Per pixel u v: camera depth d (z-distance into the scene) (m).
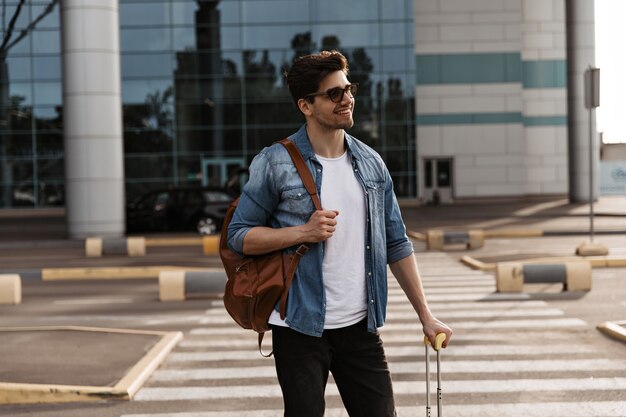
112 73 25.78
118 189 26.02
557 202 40.56
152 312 11.45
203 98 39.62
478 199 43.31
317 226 3.20
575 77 37.78
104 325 10.48
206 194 29.00
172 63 39.56
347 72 3.40
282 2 39.69
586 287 12.45
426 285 13.55
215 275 12.61
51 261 19.73
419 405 6.47
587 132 38.16
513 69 43.19
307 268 3.28
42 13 39.50
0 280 12.67
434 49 43.06
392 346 8.63
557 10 44.44
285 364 3.32
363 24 39.97
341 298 3.32
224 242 3.43
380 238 3.38
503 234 24.30
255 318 3.33
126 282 15.37
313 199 3.29
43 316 11.34
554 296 12.00
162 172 39.62
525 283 12.95
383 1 40.00
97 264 18.56
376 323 3.36
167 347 8.51
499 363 7.79
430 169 43.41
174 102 39.59
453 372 7.48
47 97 39.59
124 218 26.41
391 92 40.09
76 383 6.97
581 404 6.39
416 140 40.22
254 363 8.05
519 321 9.99
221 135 39.69
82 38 25.47
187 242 24.91
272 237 3.23
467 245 20.70
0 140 39.59
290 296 3.29
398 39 40.03
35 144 39.66
